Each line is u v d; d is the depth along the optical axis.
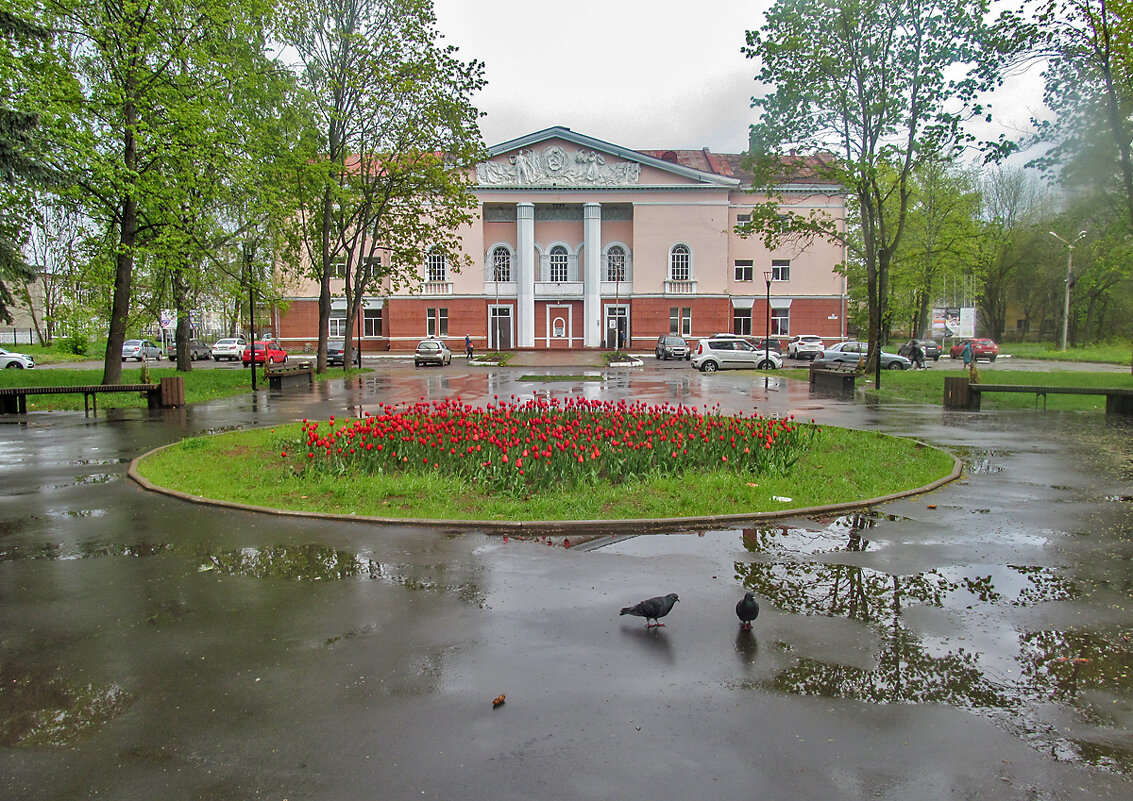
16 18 16.72
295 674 4.07
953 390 18.78
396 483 8.34
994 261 66.94
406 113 31.78
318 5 30.53
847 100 27.31
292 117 28.28
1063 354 52.12
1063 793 3.06
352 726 3.55
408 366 44.69
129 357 50.16
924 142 26.47
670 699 3.80
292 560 6.02
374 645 4.44
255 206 25.28
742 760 3.27
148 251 20.97
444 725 3.55
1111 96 18.84
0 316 20.52
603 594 5.29
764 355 39.81
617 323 57.31
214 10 21.25
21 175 17.50
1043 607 5.05
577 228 57.38
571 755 3.30
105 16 20.52
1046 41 19.70
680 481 8.66
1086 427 14.74
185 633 4.62
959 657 4.29
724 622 4.79
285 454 9.82
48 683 3.98
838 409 18.61
